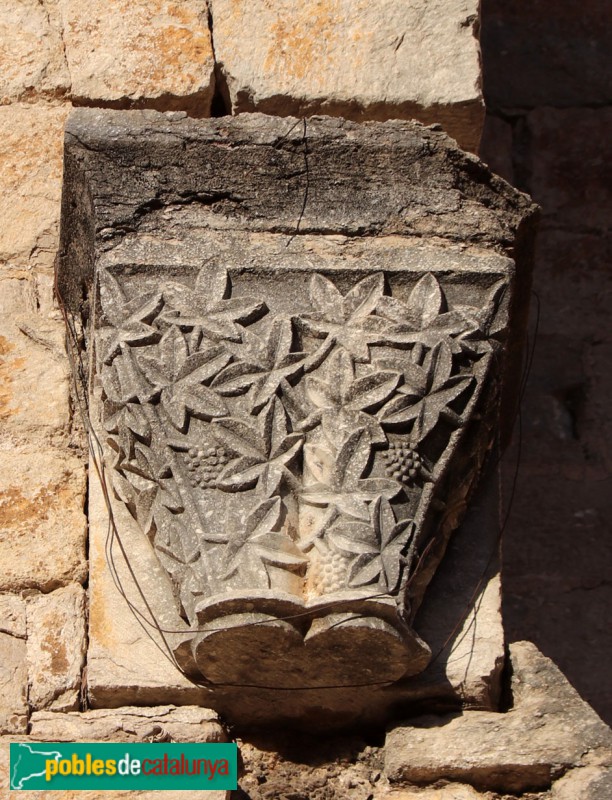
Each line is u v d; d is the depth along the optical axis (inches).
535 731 130.6
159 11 161.8
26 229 155.5
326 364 132.3
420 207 140.1
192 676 132.1
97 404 142.2
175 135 140.3
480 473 138.1
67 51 161.3
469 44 158.2
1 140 159.2
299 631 125.0
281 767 133.6
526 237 143.6
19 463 143.0
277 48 158.2
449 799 128.2
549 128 226.2
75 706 132.8
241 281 135.5
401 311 134.2
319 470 129.1
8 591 137.9
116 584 135.1
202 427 130.4
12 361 148.2
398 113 156.7
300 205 139.5
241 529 126.6
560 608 202.5
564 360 216.5
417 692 132.4
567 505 208.8
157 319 133.6
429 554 131.9
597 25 232.5
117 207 137.9
